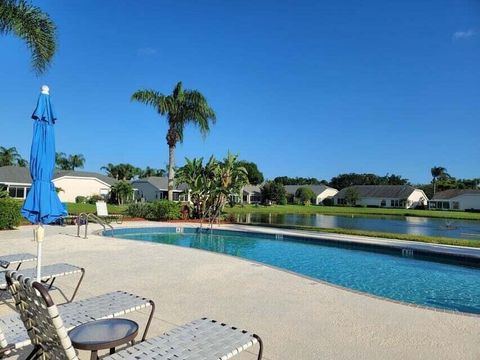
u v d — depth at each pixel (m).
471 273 10.26
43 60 13.42
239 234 16.97
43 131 4.62
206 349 2.76
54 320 2.33
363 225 29.55
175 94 25.02
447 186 86.62
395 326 4.75
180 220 22.09
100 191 53.44
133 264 8.29
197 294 5.98
